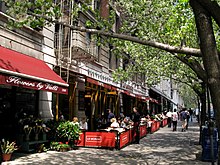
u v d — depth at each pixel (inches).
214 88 220.5
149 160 441.4
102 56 947.3
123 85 1212.5
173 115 1069.8
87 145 569.3
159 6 525.7
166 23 503.8
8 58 417.4
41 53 571.2
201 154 451.2
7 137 478.3
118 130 572.4
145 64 772.0
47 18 337.4
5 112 481.4
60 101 679.7
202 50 227.8
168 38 480.7
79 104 756.0
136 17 526.3
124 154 496.4
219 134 220.5
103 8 804.0
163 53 724.7
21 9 367.2
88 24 369.7
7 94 488.1
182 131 1041.5
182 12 450.0
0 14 444.8
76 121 566.9
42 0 344.2
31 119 482.0
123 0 621.0
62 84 489.4
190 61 362.0
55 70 613.9
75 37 693.9
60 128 525.7
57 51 625.9
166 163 418.0
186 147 600.1
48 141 519.5
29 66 456.4
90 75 821.9
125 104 1306.6
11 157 416.2
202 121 638.5
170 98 2997.0
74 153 488.4
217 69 221.8
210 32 225.5
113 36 299.7
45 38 589.3
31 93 547.2
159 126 1186.6
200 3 224.4
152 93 2001.7
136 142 661.9
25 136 469.7
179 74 747.4
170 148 583.2
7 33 467.5
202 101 640.4
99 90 920.9
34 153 470.3
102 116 909.8
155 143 669.3
